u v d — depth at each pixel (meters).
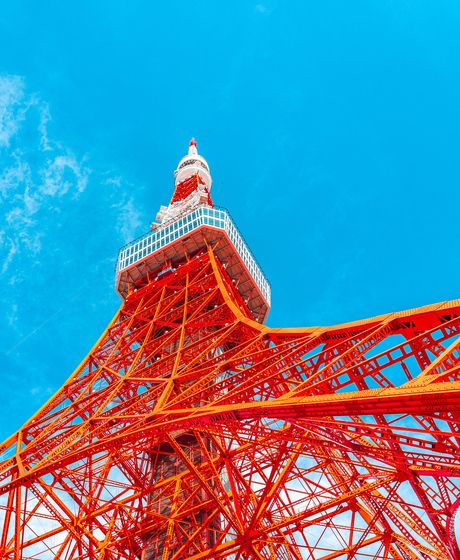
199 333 64.94
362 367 28.31
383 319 30.08
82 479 50.34
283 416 27.91
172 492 55.22
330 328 33.53
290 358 34.03
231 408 30.36
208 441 58.75
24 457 44.94
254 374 36.22
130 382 51.03
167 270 75.69
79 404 53.12
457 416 23.31
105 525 49.97
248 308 79.38
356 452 26.72
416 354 26.44
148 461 59.78
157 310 65.31
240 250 77.88
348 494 42.94
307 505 45.12
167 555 45.72
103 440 37.84
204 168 112.56
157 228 81.69
